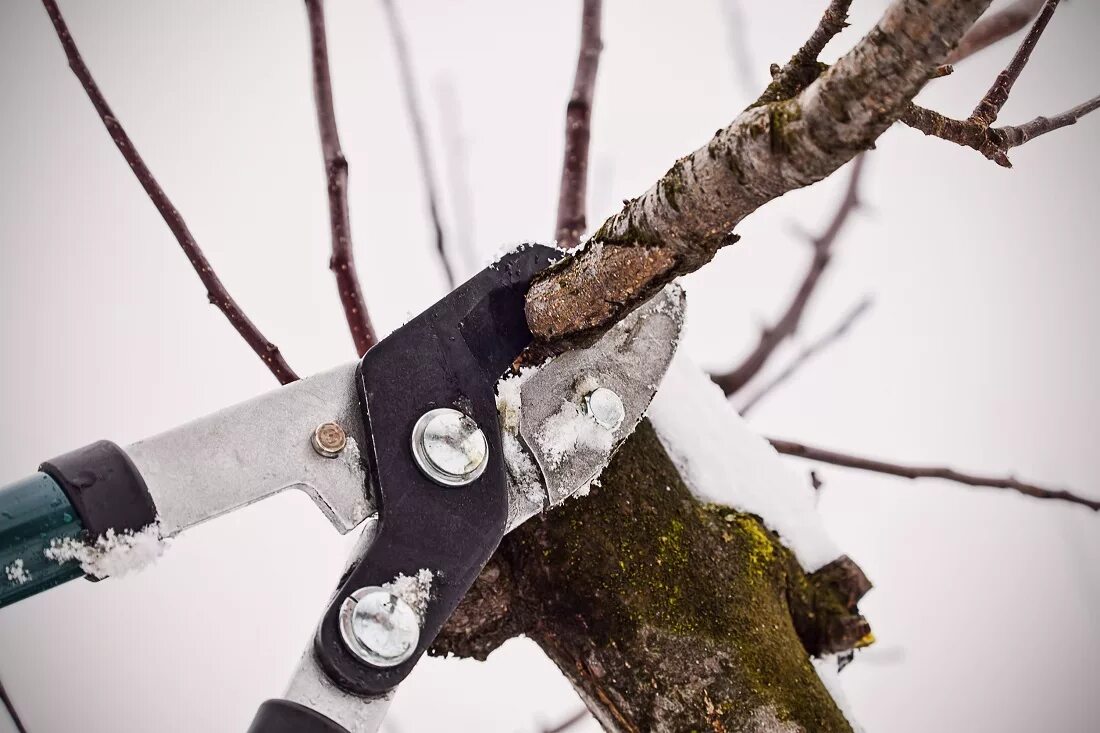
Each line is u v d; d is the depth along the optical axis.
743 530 0.80
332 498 0.75
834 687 0.80
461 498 0.75
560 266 0.75
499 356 0.76
